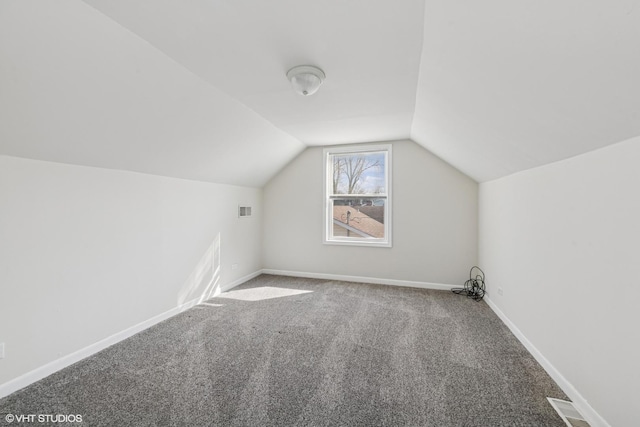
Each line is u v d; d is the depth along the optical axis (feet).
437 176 12.16
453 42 4.29
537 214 6.59
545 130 4.97
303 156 14.10
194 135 8.07
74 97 5.08
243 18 4.28
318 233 13.96
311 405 5.07
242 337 7.70
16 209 5.49
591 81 3.29
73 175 6.45
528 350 6.95
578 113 4.00
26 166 5.62
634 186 3.86
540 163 6.36
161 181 8.89
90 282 6.82
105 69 4.91
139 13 4.10
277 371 6.10
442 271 12.17
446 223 12.08
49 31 3.94
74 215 6.48
